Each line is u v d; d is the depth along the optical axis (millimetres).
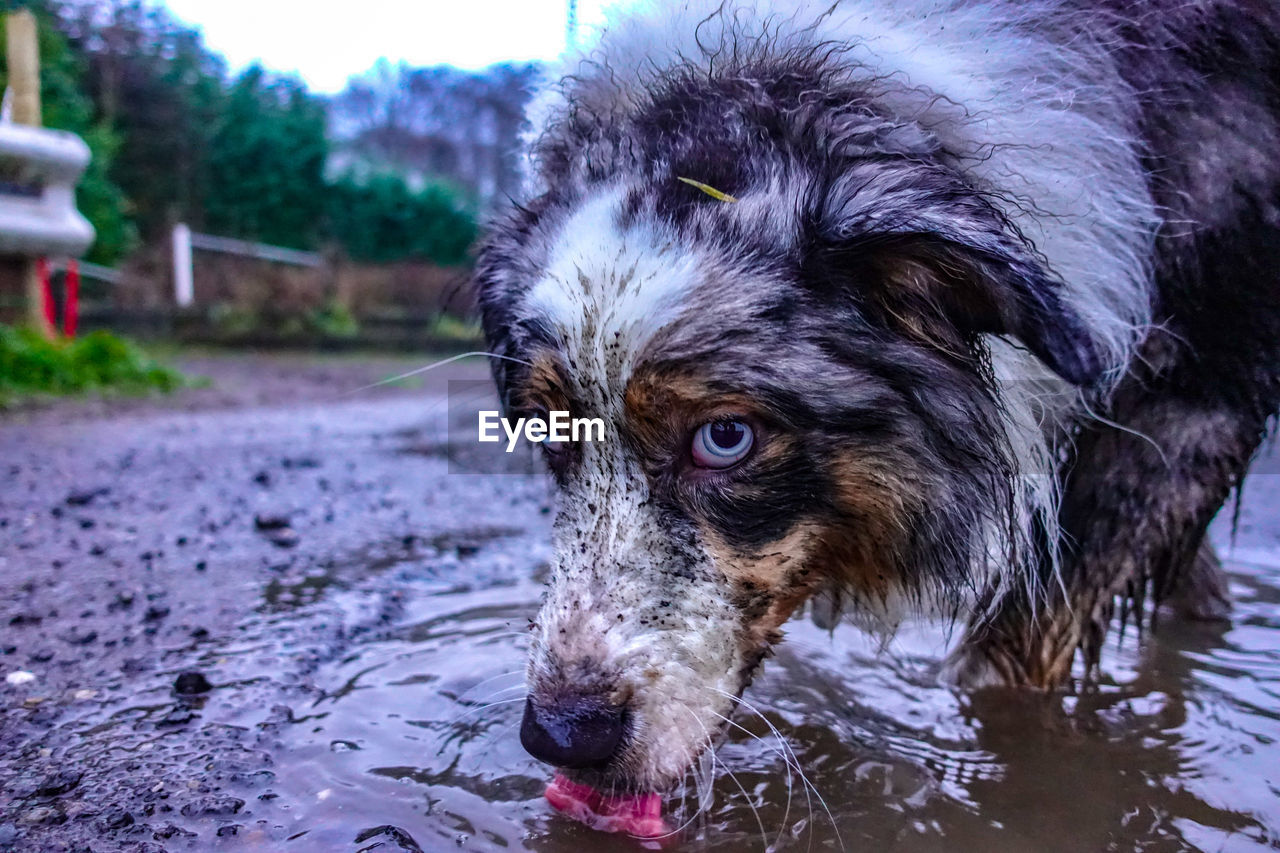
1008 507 374
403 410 1546
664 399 320
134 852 299
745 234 331
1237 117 393
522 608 542
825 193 332
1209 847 314
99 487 848
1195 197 395
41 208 1439
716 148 349
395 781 347
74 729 386
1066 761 376
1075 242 377
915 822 332
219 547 667
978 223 315
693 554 330
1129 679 457
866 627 423
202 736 379
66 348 1498
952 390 350
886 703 433
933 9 396
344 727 391
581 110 422
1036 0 409
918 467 351
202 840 307
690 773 330
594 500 336
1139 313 393
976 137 361
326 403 1621
